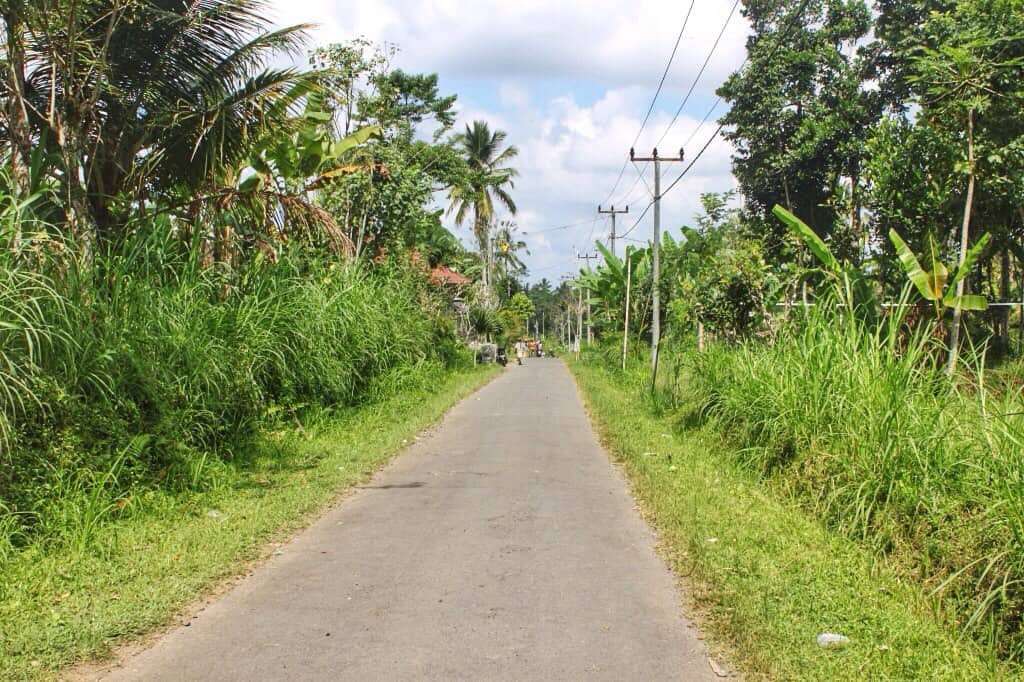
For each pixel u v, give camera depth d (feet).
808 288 53.06
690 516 23.77
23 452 21.71
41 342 23.43
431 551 21.20
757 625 15.49
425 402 55.83
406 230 74.49
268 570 19.71
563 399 66.59
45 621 15.83
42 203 30.99
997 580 15.84
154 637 15.51
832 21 72.69
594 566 19.89
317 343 42.86
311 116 45.80
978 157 44.83
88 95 33.45
